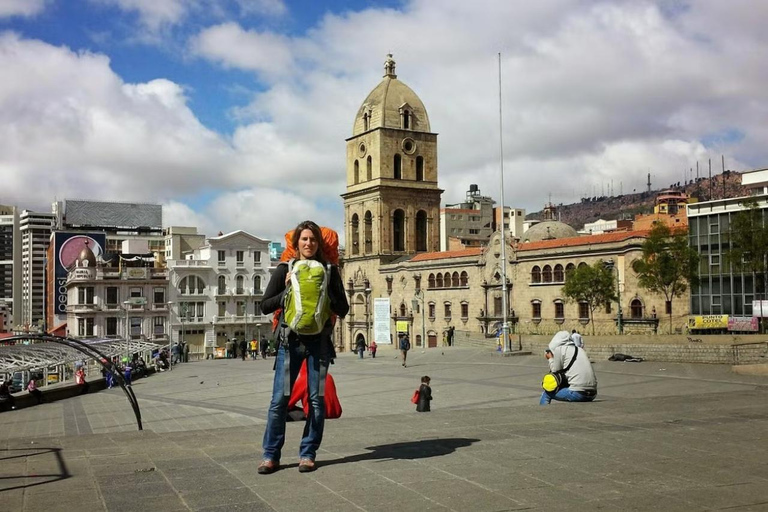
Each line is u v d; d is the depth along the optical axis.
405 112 131.00
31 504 8.44
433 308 116.50
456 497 8.47
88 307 124.19
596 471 9.73
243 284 135.38
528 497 8.45
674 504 8.19
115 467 10.24
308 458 9.91
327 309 10.02
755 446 11.48
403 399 38.53
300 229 10.15
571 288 85.56
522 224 197.62
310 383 10.05
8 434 31.89
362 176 132.75
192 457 10.94
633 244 85.19
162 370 79.81
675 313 81.94
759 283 73.06
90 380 58.75
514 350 70.12
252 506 8.23
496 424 14.07
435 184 132.50
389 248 129.00
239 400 42.03
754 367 41.84
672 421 14.36
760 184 96.88
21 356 54.25
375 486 9.02
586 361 21.17
